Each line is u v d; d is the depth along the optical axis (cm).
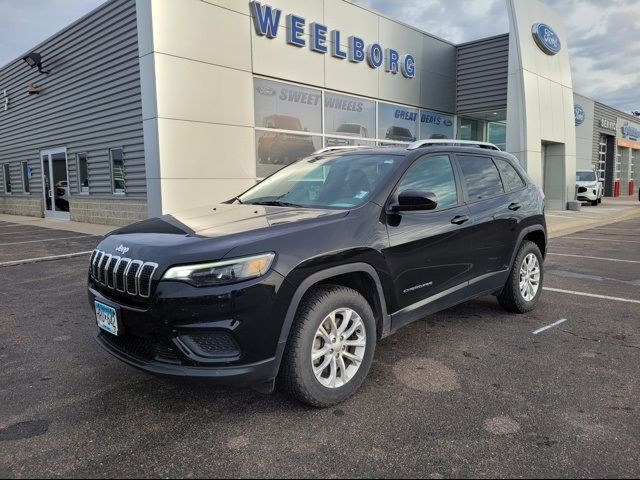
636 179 4394
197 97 1056
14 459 259
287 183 436
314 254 301
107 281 312
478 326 480
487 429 289
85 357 402
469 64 1798
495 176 489
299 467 253
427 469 251
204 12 1055
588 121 3062
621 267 804
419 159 402
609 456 262
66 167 1517
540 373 369
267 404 320
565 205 1919
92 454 264
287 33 1228
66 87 1427
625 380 356
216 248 280
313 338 300
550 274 746
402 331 464
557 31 1811
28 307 548
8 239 1093
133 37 1105
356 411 310
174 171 1027
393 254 350
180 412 310
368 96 1484
